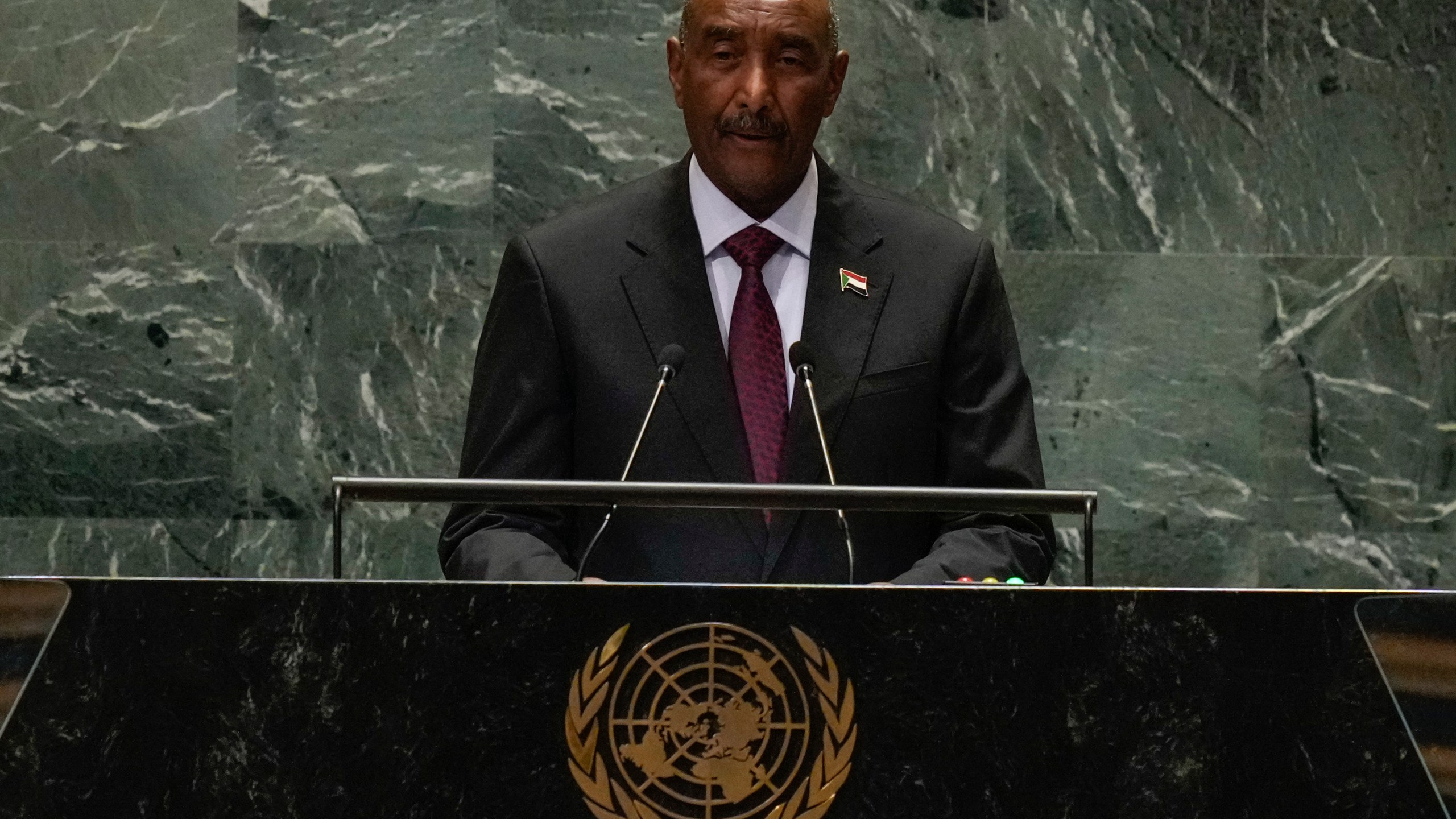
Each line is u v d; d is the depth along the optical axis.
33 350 17.42
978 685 6.60
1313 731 6.60
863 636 6.61
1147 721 6.60
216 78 17.66
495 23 17.83
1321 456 18.09
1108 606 6.66
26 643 6.48
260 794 6.41
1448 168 18.28
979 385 11.20
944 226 11.62
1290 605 6.68
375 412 17.55
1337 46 18.31
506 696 6.50
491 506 10.60
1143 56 18.19
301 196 17.64
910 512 10.80
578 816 6.43
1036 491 7.91
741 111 10.79
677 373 9.47
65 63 17.56
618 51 17.89
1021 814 6.53
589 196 17.78
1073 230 18.06
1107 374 18.02
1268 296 18.16
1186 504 17.98
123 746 6.42
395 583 6.55
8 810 6.36
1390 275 18.22
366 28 17.75
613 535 10.70
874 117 17.95
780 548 10.48
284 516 17.45
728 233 11.25
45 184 17.52
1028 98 18.11
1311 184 18.25
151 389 17.48
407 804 6.42
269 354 17.55
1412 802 6.54
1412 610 6.67
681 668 6.55
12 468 17.38
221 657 6.48
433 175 17.73
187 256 17.56
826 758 6.51
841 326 10.99
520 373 11.02
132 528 17.39
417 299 17.64
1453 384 18.17
